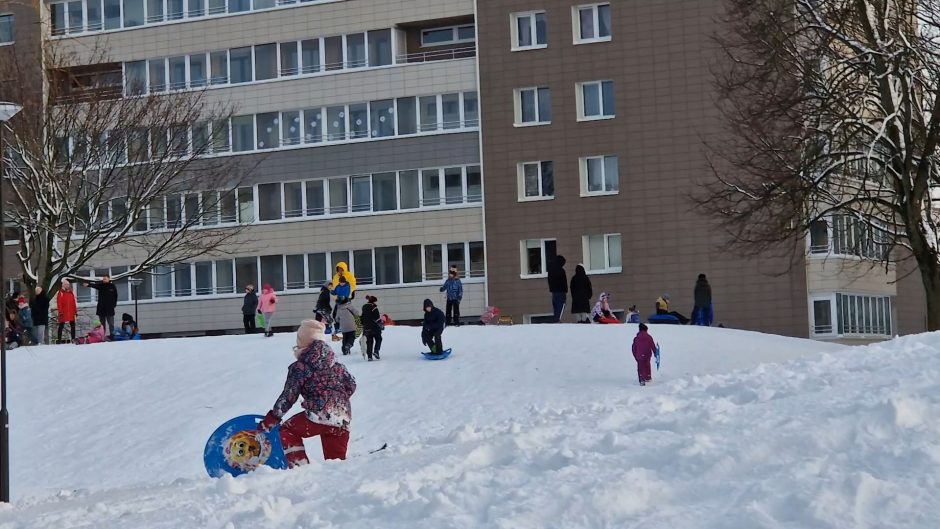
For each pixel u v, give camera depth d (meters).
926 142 35.69
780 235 39.12
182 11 67.25
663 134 59.47
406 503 9.70
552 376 32.22
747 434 10.23
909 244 40.31
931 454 8.86
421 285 62.78
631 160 59.94
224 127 62.69
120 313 67.19
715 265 58.50
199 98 58.00
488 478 10.26
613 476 9.56
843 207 38.03
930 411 10.00
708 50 58.72
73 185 56.31
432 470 11.36
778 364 16.58
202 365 35.56
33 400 33.41
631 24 60.00
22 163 53.56
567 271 60.72
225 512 11.03
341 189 64.50
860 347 16.33
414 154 63.19
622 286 59.97
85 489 21.94
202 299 66.06
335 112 64.62
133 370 35.50
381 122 63.91
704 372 32.66
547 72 61.19
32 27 64.75
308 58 65.38
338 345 38.91
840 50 40.97
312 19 65.12
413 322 62.94
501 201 61.75
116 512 13.10
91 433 30.12
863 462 8.98
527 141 61.41
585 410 15.69
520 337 37.12
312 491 11.72
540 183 61.50
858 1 37.16
